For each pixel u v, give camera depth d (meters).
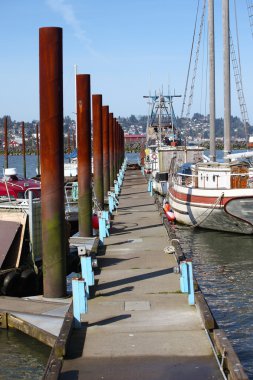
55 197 13.08
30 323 11.89
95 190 28.56
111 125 44.19
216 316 14.31
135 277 13.88
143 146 82.62
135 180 49.47
